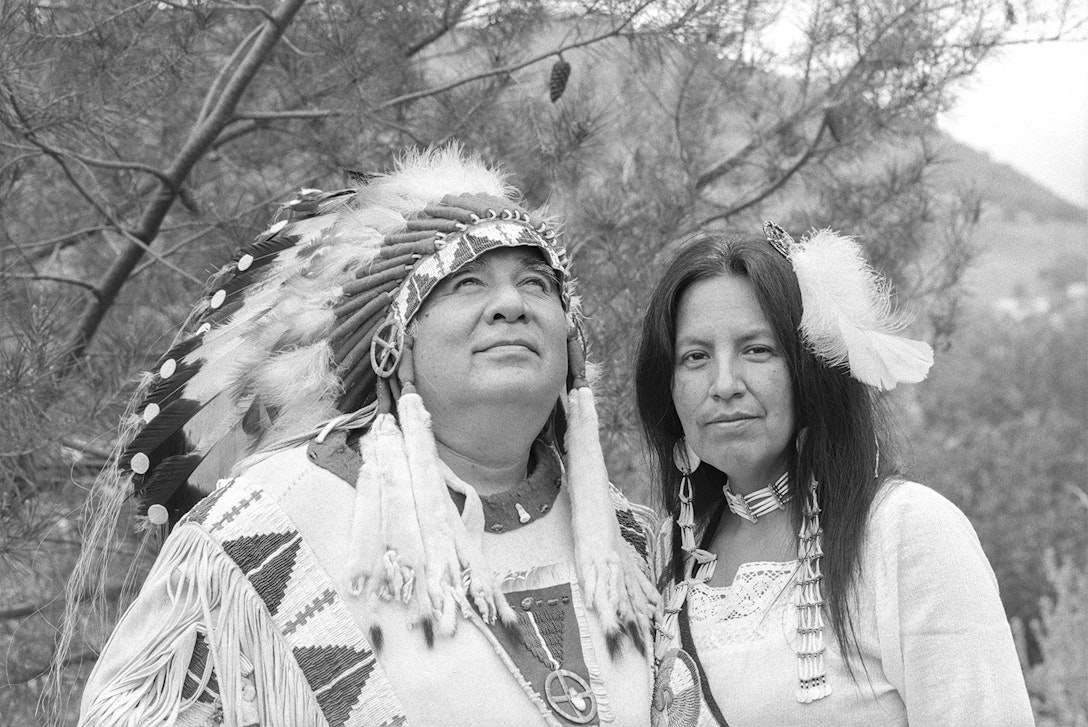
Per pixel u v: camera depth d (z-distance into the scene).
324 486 2.19
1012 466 10.20
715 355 2.30
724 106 4.22
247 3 3.69
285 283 2.40
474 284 2.24
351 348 2.31
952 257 4.23
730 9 3.70
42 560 3.43
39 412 3.16
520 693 2.10
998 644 2.11
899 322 2.45
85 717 2.08
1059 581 6.30
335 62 3.62
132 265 3.68
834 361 2.27
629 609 2.26
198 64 3.58
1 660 3.38
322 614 2.10
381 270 2.29
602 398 3.36
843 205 4.04
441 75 3.95
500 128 3.69
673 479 2.52
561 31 3.79
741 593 2.29
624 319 3.44
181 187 3.74
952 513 2.20
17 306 3.45
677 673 2.24
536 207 3.66
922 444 9.70
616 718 2.16
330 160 3.80
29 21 3.13
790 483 2.33
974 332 15.34
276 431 2.38
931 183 4.16
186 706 2.08
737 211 3.91
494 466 2.29
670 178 3.91
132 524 2.84
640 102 4.21
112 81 3.26
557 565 2.27
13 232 3.94
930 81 3.92
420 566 2.11
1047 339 15.25
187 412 2.37
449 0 3.67
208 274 3.62
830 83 4.04
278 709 2.07
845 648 2.16
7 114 3.21
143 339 3.50
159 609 2.14
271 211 3.81
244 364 2.38
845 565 2.18
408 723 2.04
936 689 2.11
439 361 2.20
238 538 2.12
